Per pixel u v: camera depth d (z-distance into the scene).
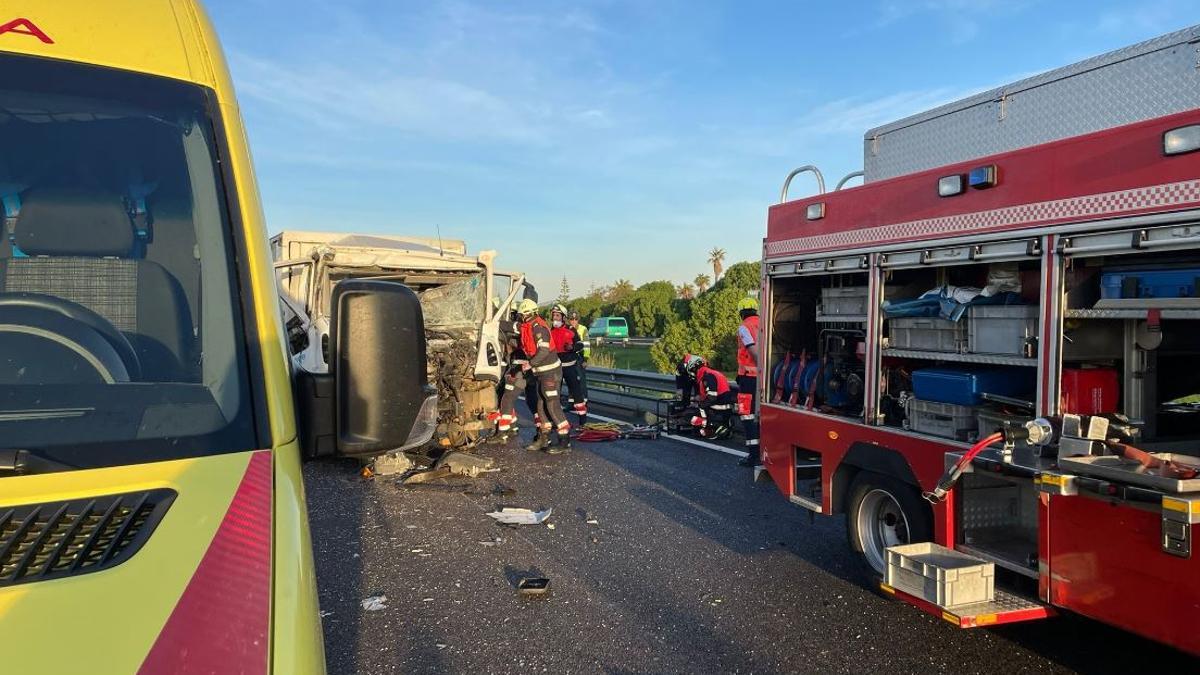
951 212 4.64
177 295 2.03
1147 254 3.65
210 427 1.87
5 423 1.75
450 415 10.16
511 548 6.34
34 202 1.99
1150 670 4.16
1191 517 3.10
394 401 2.00
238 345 2.01
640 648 4.50
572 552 6.23
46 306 1.95
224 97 2.24
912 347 5.05
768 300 6.56
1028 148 4.14
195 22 2.32
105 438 1.77
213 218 2.11
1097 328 4.11
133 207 2.05
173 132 2.12
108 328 1.97
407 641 4.62
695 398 11.65
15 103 2.00
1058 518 3.75
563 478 8.87
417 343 2.06
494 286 10.66
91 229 2.01
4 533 1.48
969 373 4.57
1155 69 4.33
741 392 9.57
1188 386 4.44
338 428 1.99
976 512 4.51
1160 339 3.97
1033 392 4.50
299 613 1.48
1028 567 4.11
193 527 1.55
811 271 5.95
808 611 5.02
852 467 5.67
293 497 1.75
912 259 4.94
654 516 7.25
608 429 11.69
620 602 5.19
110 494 1.62
